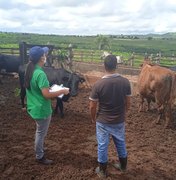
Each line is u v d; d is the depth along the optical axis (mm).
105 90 2332
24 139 3426
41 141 2648
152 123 4207
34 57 2471
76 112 4672
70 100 5441
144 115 4605
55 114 4500
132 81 6293
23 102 4742
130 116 4527
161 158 3049
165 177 2654
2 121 4070
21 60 6922
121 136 2482
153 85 4098
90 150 3172
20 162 2807
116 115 2396
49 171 2646
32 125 3945
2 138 3443
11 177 2543
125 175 2631
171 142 3514
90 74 7727
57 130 3789
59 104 4309
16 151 3062
